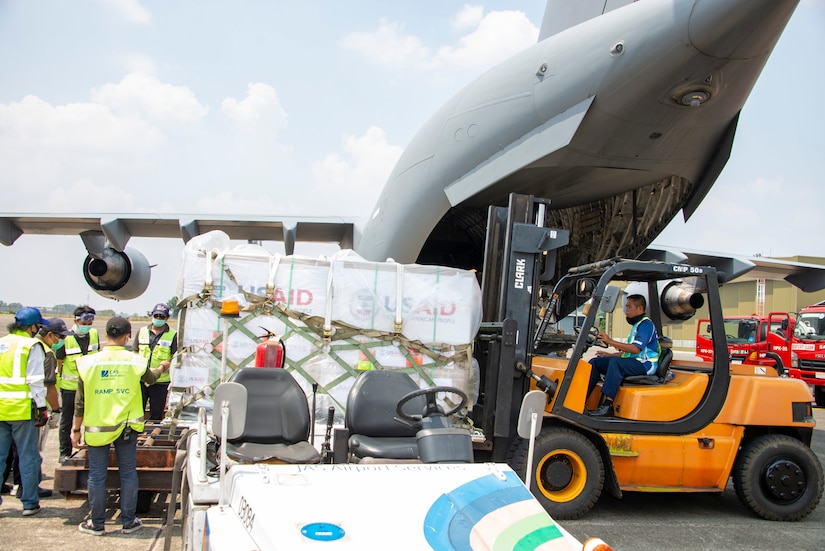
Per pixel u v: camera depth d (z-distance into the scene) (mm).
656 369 6320
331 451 4051
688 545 5219
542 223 6148
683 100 7059
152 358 7410
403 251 9867
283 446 3875
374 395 4285
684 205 8664
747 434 6340
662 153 7785
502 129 8211
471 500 2746
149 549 4578
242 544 2438
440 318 5547
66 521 5184
